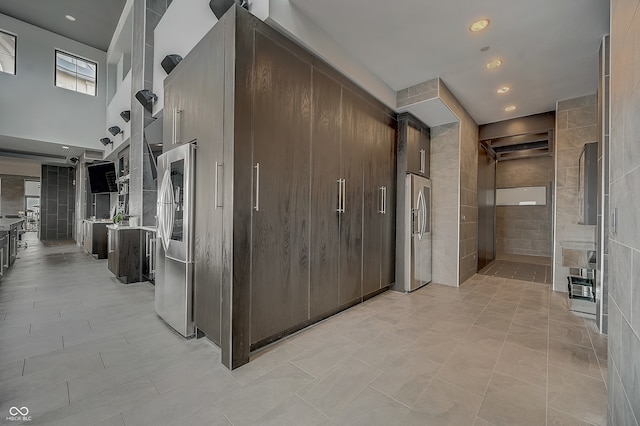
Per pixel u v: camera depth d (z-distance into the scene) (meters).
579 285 3.45
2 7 6.37
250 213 2.13
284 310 2.44
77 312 3.08
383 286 3.78
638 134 1.03
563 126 4.09
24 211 13.92
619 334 1.23
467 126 4.69
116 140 7.03
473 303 3.48
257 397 1.68
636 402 1.02
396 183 4.04
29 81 6.89
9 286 4.08
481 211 5.60
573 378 1.91
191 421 1.48
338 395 1.71
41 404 1.59
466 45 2.87
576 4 2.28
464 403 1.65
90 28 7.07
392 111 3.92
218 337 2.13
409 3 2.31
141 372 1.93
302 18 2.44
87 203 8.63
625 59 1.17
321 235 2.80
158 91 4.23
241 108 2.06
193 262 2.48
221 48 2.14
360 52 3.01
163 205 2.80
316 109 2.72
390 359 2.14
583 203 3.57
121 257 4.25
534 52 2.97
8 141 7.05
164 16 3.96
